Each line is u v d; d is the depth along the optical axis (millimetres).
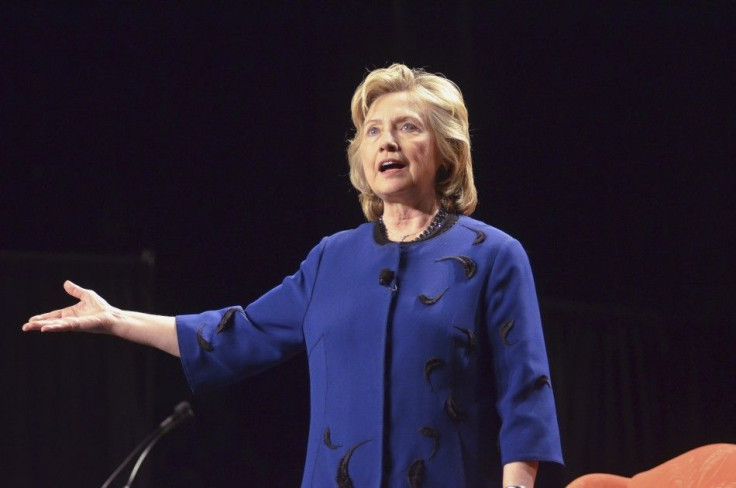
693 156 20547
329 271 6926
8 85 21375
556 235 21109
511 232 21047
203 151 22109
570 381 20062
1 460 18438
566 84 20781
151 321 7395
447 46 20703
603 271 20984
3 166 21406
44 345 18984
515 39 20719
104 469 18984
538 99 20828
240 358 7281
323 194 22062
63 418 18891
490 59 20734
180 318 7445
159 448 21219
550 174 21016
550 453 6215
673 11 20047
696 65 20266
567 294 20984
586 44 20609
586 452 19812
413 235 6832
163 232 21891
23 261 19047
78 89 21656
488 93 20812
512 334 6387
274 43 21844
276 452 21703
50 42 21406
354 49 21516
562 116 20891
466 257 6488
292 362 22062
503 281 6457
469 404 6293
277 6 21547
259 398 21859
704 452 8812
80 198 21672
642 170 20828
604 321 20344
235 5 21547
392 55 21094
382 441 6148
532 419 6262
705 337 20188
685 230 20656
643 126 20719
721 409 19859
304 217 22172
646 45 20422
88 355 19203
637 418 19906
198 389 7324
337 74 21719
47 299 19062
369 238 6898
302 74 21953
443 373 6234
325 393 6508
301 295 7133
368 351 6375
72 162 21688
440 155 6965
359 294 6559
